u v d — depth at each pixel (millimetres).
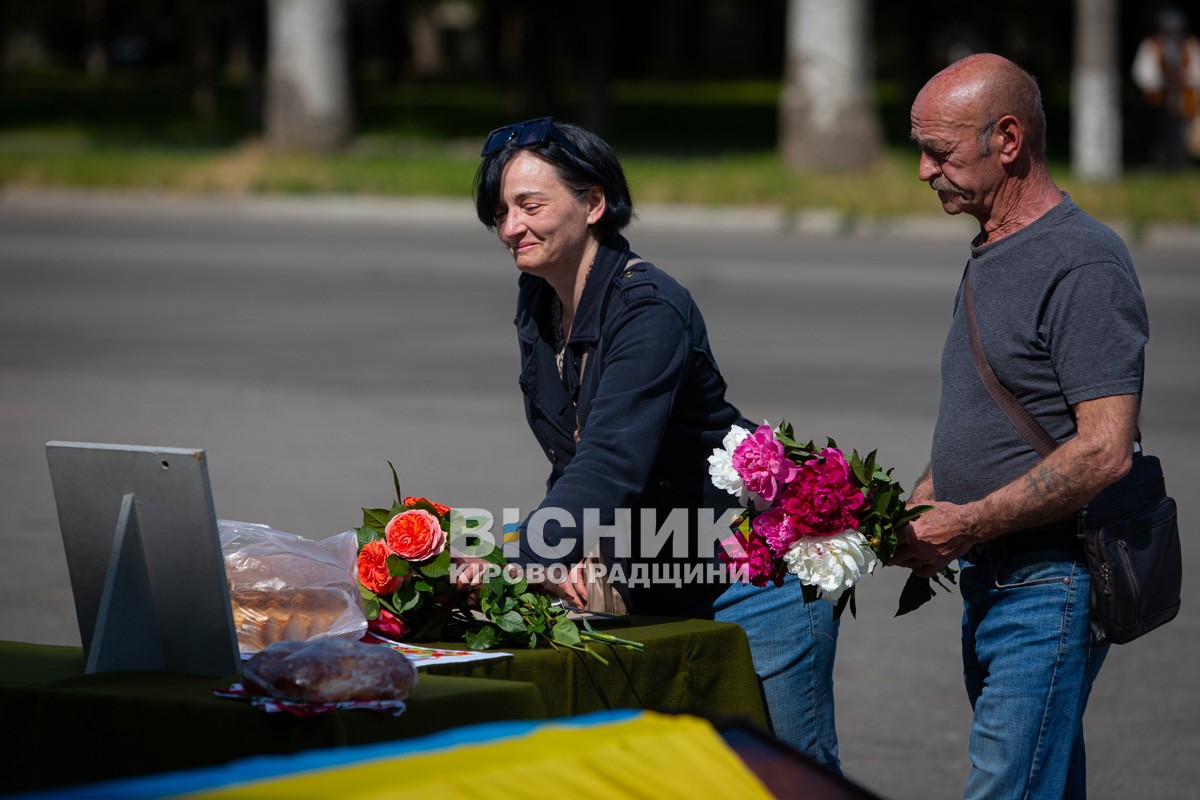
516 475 15109
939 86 6199
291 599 6012
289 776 3516
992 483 6246
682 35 117500
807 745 6770
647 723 3996
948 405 6430
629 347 6332
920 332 22828
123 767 5223
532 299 6867
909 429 16766
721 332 22688
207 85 69500
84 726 5273
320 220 36531
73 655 6129
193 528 5461
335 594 6074
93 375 19469
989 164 6133
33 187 39156
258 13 59812
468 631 6312
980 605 6449
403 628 6293
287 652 5141
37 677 5715
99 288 25984
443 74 110750
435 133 58406
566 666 6059
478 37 116312
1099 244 5984
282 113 46031
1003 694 6270
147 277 27125
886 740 9531
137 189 39125
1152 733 9633
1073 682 6223
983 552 6379
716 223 35750
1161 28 43906
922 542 6230
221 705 5086
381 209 37406
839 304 25016
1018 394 6152
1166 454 16188
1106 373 5871
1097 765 9125
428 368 20203
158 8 79312
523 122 6516
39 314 23578
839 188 37844
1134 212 33781
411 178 39719
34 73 109688
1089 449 5832
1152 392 19062
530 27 62125
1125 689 10414
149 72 116125
